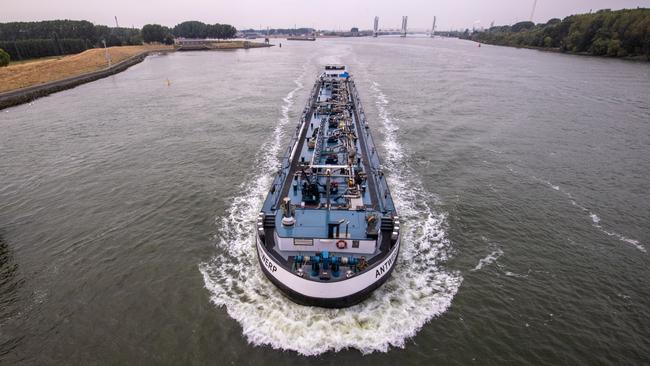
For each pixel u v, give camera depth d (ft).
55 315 58.75
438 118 163.53
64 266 69.87
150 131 147.23
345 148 89.25
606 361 51.42
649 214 88.74
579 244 77.25
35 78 265.54
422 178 105.40
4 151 127.03
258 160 116.67
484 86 242.37
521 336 54.95
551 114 172.04
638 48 398.21
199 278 65.57
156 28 625.00
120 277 66.54
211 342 52.90
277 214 66.33
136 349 52.37
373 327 54.95
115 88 251.39
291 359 50.06
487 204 91.76
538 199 94.89
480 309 59.47
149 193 96.17
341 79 175.94
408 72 309.42
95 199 93.71
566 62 384.27
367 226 60.75
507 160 118.62
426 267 68.85
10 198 94.89
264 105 188.55
